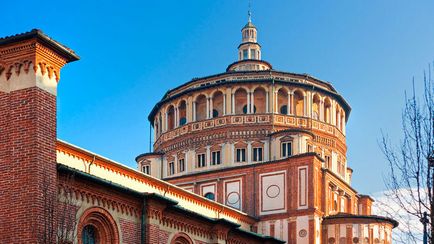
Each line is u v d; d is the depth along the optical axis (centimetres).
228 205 6369
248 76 7081
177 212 4103
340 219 6091
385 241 6200
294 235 5944
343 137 7512
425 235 2033
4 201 2808
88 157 4012
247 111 6925
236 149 6825
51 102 2953
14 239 2742
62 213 2842
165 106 7512
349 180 7850
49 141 2906
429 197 1995
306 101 7081
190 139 7069
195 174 6656
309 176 6025
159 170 7319
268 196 6197
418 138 2083
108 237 3503
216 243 4503
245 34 8331
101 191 3434
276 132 6700
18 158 2834
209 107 7069
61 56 3027
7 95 2920
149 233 3725
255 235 5081
